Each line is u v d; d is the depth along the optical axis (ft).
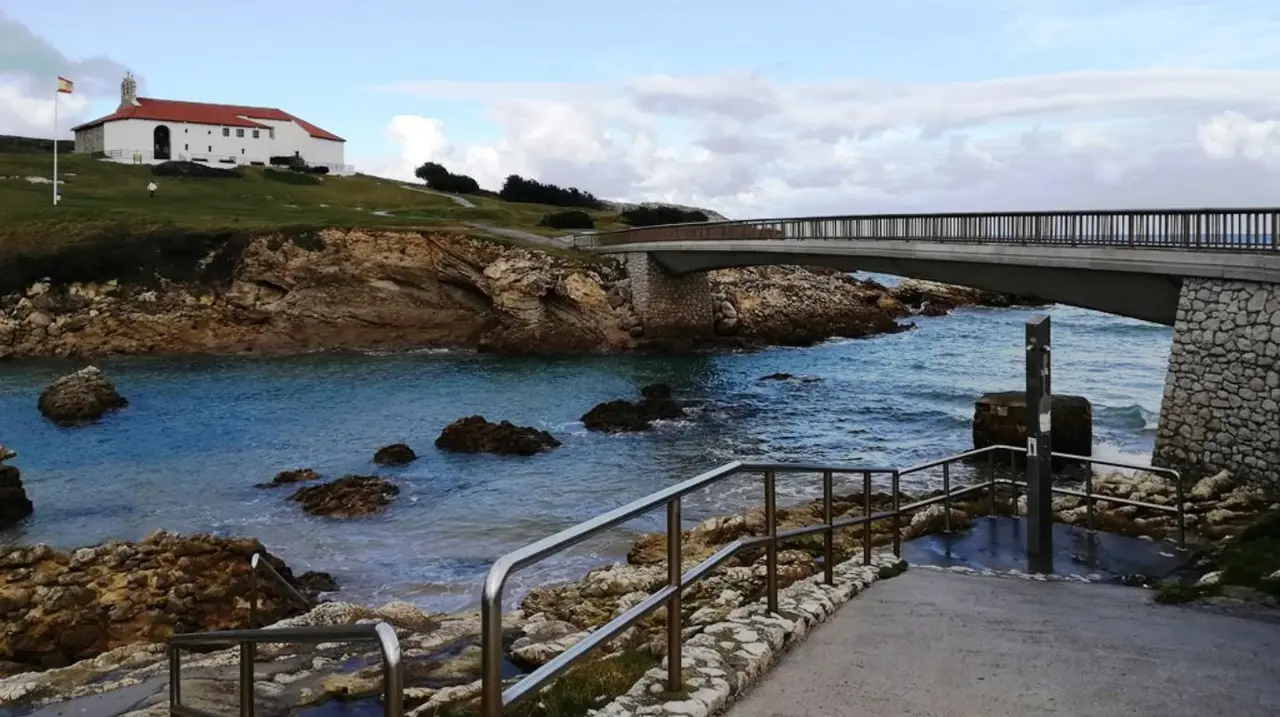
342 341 217.56
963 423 125.18
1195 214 79.56
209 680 28.37
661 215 376.07
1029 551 40.65
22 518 81.66
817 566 43.65
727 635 22.66
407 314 220.02
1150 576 37.14
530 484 93.40
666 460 104.47
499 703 13.44
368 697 25.81
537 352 207.10
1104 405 135.74
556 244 240.12
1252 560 36.83
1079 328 262.26
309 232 221.05
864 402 142.31
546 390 155.22
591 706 19.12
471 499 87.40
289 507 84.94
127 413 133.08
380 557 69.00
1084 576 37.19
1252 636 24.98
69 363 190.08
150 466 101.86
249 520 80.89
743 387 158.10
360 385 160.45
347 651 31.89
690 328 218.18
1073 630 25.48
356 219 269.85
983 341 228.02
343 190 376.07
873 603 28.86
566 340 209.26
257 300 216.54
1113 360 195.00
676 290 216.33
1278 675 21.07
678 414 130.93
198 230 224.94
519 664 29.60
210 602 50.42
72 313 205.26
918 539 44.16
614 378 168.76
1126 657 22.58
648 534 69.31
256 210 291.38
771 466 24.09
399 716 12.15
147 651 37.55
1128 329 260.21
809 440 115.44
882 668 21.43
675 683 18.85
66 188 305.73
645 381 165.17
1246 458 72.18
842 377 170.09
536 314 209.87
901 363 189.67
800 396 148.46
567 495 88.69
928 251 117.50
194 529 78.23
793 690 19.88
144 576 51.16
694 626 27.50
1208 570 37.68
